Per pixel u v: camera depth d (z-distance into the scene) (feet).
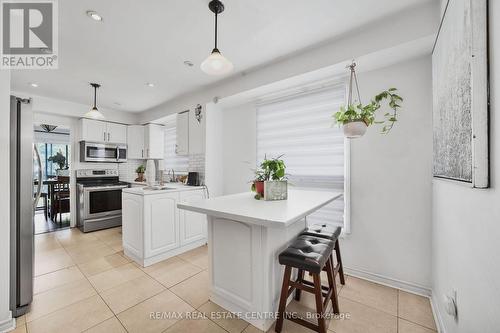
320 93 8.21
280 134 9.24
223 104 10.83
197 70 8.71
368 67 6.82
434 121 5.02
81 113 13.17
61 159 20.75
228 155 11.23
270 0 5.06
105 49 7.14
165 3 5.13
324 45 6.89
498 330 2.23
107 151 14.10
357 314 5.40
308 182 8.48
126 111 15.16
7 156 4.99
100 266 8.06
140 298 6.07
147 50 7.25
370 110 5.64
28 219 5.57
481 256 2.68
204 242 10.40
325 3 5.19
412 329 4.91
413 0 5.15
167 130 15.25
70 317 5.31
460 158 3.10
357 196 7.20
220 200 5.66
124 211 9.15
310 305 5.75
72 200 13.44
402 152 6.44
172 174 14.07
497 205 2.28
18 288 5.36
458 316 3.58
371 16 5.64
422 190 6.16
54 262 8.39
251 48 7.13
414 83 6.26
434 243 5.63
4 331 4.82
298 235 5.62
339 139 7.74
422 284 6.18
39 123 12.25
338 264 6.48
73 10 5.30
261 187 5.73
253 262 4.92
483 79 2.49
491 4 2.44
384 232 6.75
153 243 8.31
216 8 5.16
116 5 5.17
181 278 7.20
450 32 3.62
